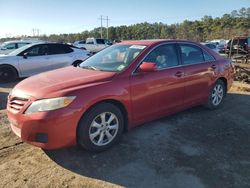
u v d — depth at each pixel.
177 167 3.68
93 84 3.91
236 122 5.32
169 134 4.71
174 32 103.56
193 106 5.55
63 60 10.31
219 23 100.00
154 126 5.04
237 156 4.00
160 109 4.76
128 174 3.52
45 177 3.46
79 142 3.86
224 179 3.43
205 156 3.98
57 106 3.55
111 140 4.13
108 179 3.42
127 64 4.41
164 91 4.73
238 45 19.09
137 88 4.30
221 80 6.09
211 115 5.68
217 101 6.06
